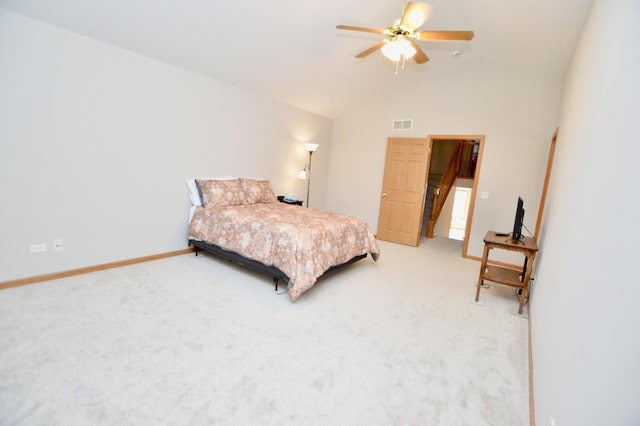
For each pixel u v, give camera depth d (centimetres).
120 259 361
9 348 203
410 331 263
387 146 588
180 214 415
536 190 462
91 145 321
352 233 391
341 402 179
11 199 277
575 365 121
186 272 357
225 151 460
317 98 548
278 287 333
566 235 193
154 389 179
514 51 408
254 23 332
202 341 228
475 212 504
